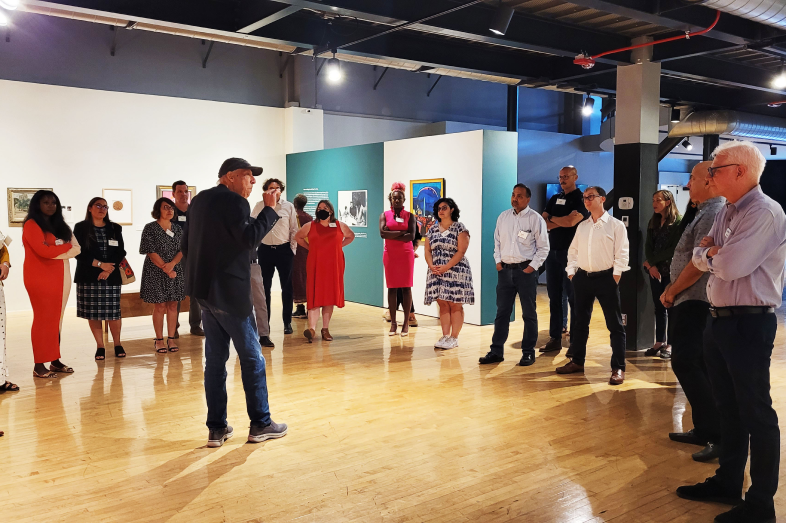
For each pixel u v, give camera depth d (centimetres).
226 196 346
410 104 1389
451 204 614
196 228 349
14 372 538
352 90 1294
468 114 1481
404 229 686
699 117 1028
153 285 609
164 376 524
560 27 654
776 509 283
